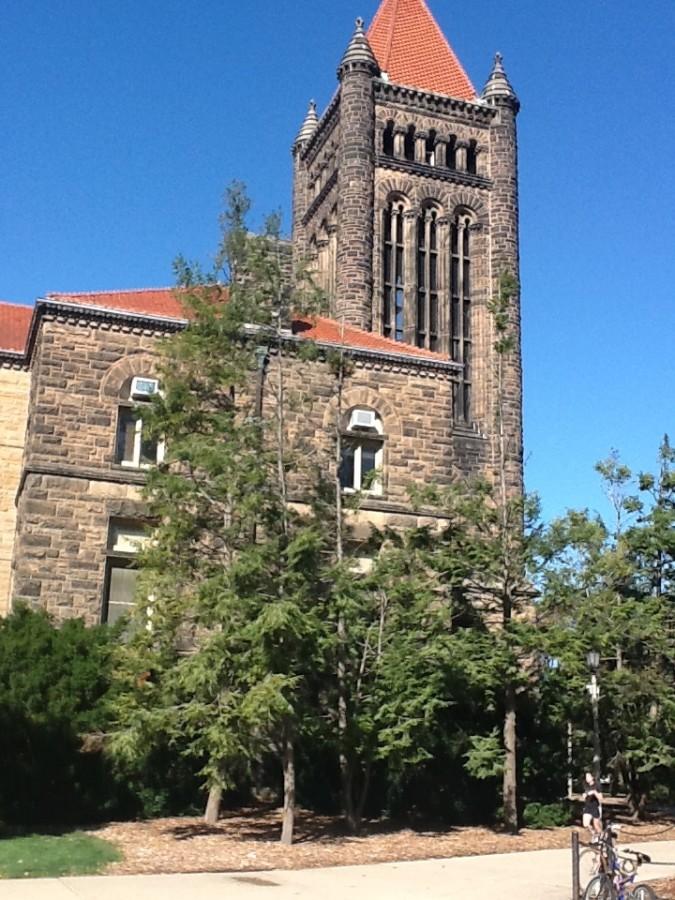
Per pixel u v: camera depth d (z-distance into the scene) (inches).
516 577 1138.0
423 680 1023.0
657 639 1210.6
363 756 1043.9
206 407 1160.8
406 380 1480.1
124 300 1419.8
